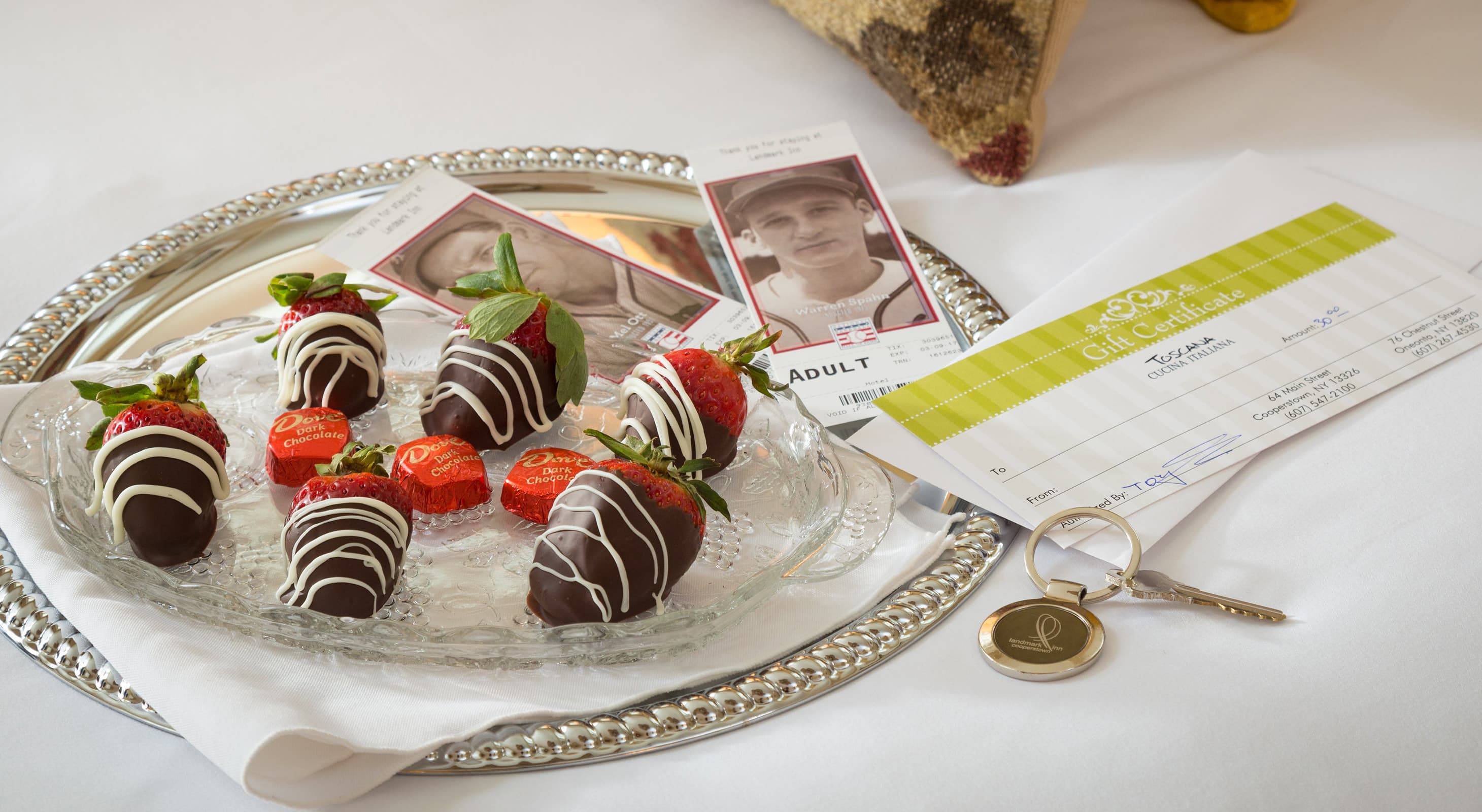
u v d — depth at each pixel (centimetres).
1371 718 87
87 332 101
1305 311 101
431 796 85
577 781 85
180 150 112
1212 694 87
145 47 119
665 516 88
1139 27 119
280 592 89
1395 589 90
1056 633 89
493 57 118
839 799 85
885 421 97
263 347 99
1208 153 111
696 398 92
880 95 116
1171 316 101
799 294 103
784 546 92
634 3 122
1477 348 99
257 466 95
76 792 85
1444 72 115
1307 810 85
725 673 88
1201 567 92
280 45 119
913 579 91
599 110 115
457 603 90
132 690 87
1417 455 95
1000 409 98
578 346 94
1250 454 95
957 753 86
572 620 88
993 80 108
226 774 85
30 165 111
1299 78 115
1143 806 85
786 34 119
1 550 91
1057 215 109
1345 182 108
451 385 94
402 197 107
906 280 104
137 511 89
